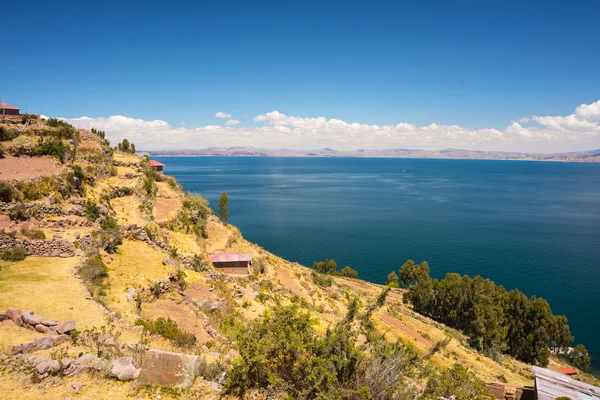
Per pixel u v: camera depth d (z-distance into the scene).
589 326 76.25
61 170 37.50
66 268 25.05
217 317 27.23
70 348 14.97
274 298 41.62
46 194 32.91
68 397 11.23
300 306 40.22
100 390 11.87
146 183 53.97
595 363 64.56
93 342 15.92
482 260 114.06
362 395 11.65
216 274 41.00
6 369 12.03
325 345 13.55
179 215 49.72
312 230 145.75
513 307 65.69
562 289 93.44
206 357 17.72
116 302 22.45
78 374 12.45
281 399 12.47
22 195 30.89
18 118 45.31
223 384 13.32
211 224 57.34
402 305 79.25
